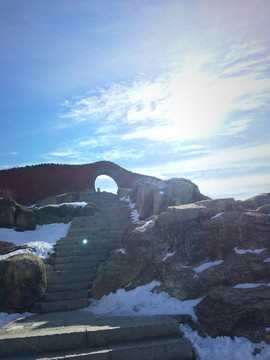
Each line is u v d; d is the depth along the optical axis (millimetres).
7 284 7293
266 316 5219
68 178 28328
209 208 7707
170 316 5867
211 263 6789
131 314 6422
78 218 13344
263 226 7043
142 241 7910
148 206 12273
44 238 11664
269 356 4719
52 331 5422
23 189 26672
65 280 8711
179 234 7496
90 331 5320
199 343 5266
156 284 7137
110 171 29422
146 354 5039
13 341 5137
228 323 5273
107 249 10328
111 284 7816
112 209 14656
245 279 6207
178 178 12336
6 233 11789
